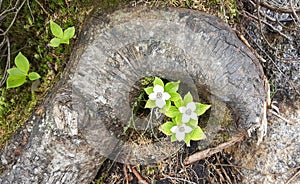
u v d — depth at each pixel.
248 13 0.45
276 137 0.45
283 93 0.47
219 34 0.37
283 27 0.48
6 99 0.45
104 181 0.45
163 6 0.38
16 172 0.39
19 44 0.47
